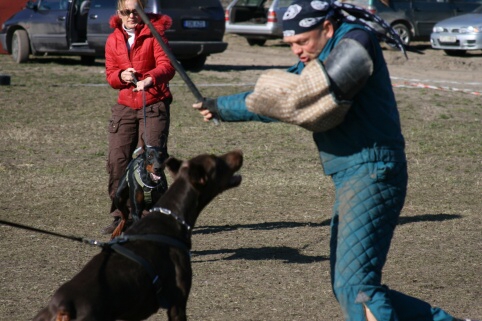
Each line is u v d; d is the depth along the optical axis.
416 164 16.62
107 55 11.06
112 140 11.23
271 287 9.07
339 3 6.15
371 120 6.11
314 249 10.71
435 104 23.09
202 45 27.42
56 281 9.18
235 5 37.47
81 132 19.09
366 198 6.15
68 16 28.39
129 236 6.32
